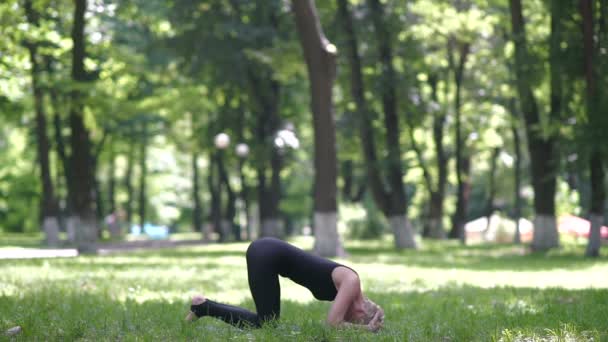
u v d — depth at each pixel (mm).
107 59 33469
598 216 24484
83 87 26031
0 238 48844
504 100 39281
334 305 6383
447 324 7328
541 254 26078
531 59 25781
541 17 30312
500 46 34344
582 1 23594
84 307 8852
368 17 32062
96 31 33125
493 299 10320
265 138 39406
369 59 32750
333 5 33438
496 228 46031
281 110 43156
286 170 46719
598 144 22938
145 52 35438
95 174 47656
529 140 28000
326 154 25125
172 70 37156
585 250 26797
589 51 23594
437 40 35312
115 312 8336
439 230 43719
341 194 53250
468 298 10680
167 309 8562
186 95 35219
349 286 6434
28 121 46469
